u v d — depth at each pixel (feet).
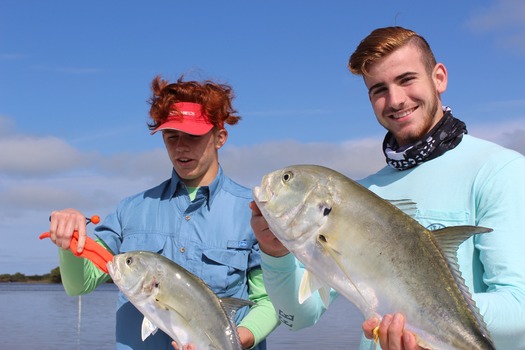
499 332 3.08
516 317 3.10
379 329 2.88
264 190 3.19
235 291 5.03
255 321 4.82
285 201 3.13
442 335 2.87
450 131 3.97
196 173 5.16
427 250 2.95
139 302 4.38
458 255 3.64
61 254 4.86
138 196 5.47
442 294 2.89
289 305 3.70
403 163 4.09
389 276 2.93
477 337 2.84
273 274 3.59
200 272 4.99
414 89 3.98
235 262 5.02
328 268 3.04
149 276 4.36
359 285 2.97
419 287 2.90
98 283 5.30
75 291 5.08
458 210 3.76
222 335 4.33
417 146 4.00
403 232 2.97
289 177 3.15
